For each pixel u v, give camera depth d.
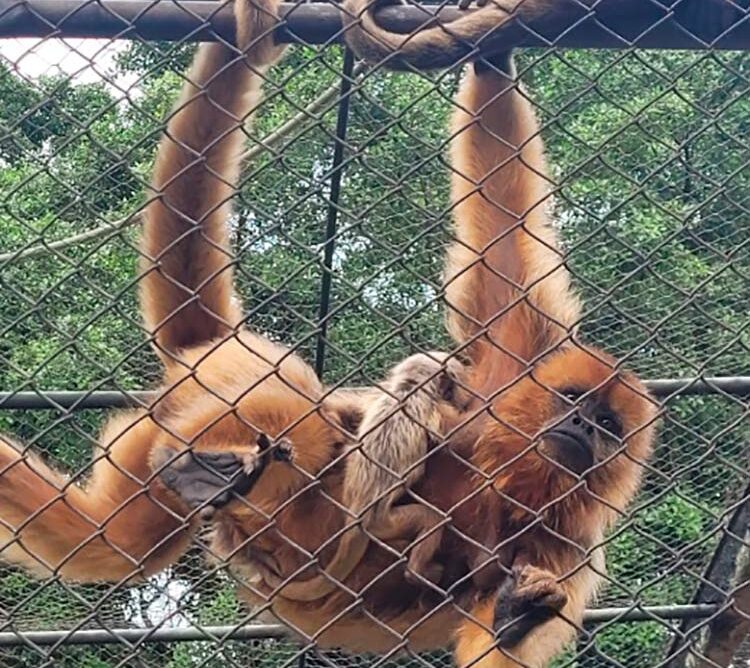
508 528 6.09
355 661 7.95
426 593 6.22
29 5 4.65
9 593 7.16
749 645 8.52
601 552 6.25
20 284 8.34
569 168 8.02
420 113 8.16
